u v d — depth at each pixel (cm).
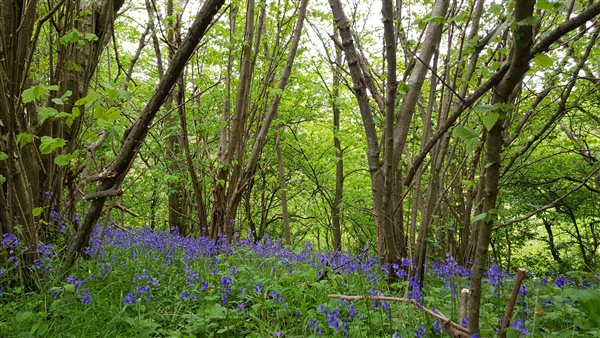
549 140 746
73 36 358
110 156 954
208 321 351
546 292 379
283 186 1130
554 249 1212
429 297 394
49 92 451
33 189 457
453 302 371
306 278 448
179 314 373
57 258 424
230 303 398
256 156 734
